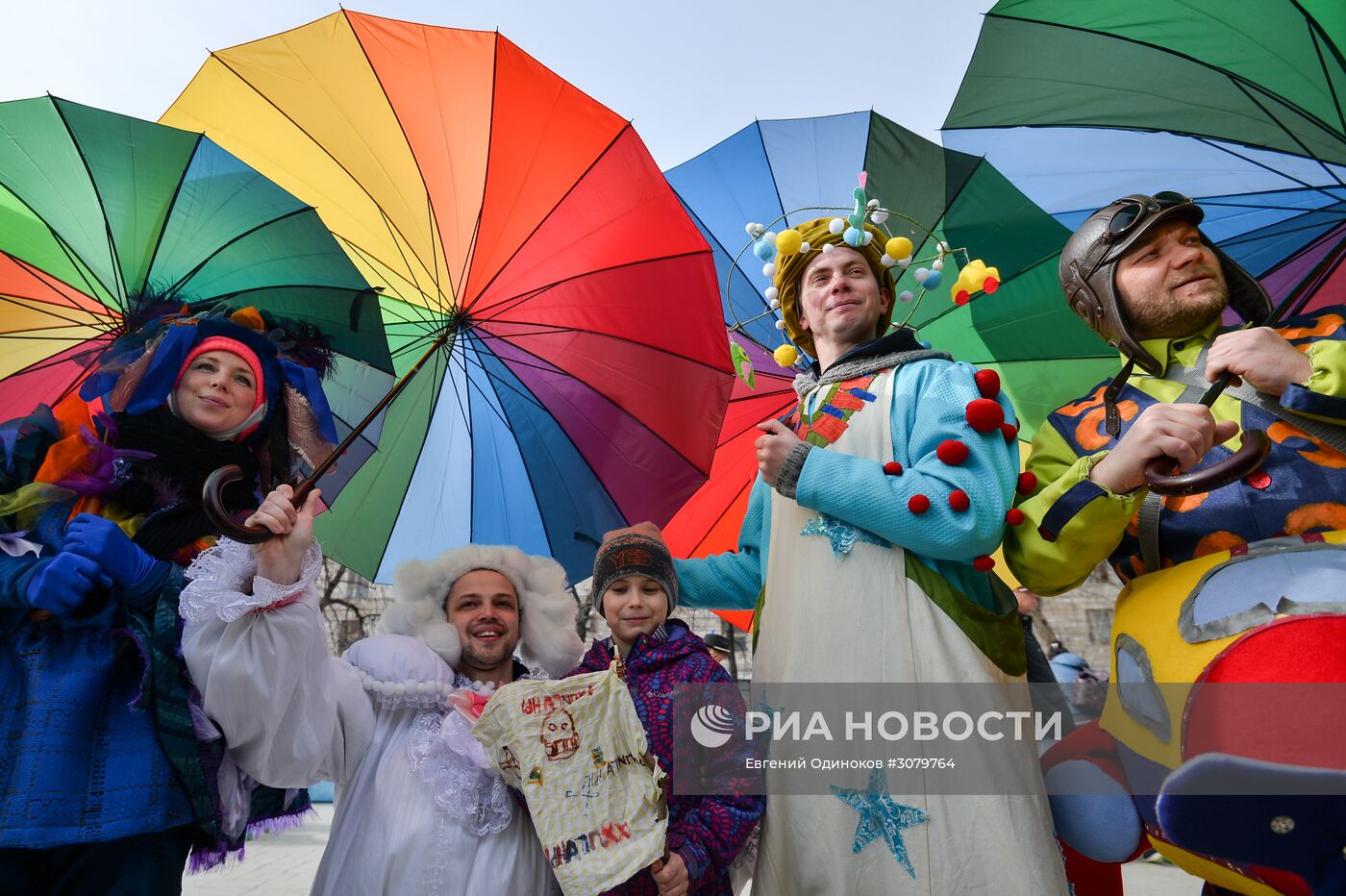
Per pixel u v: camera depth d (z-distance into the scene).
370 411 2.51
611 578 2.38
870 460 2.05
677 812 2.06
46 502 2.03
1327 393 1.70
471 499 3.01
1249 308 2.09
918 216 3.26
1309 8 2.09
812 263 2.43
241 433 2.26
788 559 2.11
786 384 3.39
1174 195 2.05
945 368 2.17
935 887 1.71
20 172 2.26
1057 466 2.16
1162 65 2.30
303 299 2.49
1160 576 1.84
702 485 3.04
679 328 2.88
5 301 2.29
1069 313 2.85
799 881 1.84
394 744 2.29
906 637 1.89
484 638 2.56
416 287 2.84
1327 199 2.28
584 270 2.87
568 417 2.95
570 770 2.03
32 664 1.88
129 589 1.96
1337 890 1.52
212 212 2.37
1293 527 1.73
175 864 1.92
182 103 2.79
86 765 1.82
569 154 2.82
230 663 1.89
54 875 1.85
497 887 2.09
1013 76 2.51
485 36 2.80
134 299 2.35
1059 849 1.84
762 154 3.57
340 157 2.78
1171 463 1.74
